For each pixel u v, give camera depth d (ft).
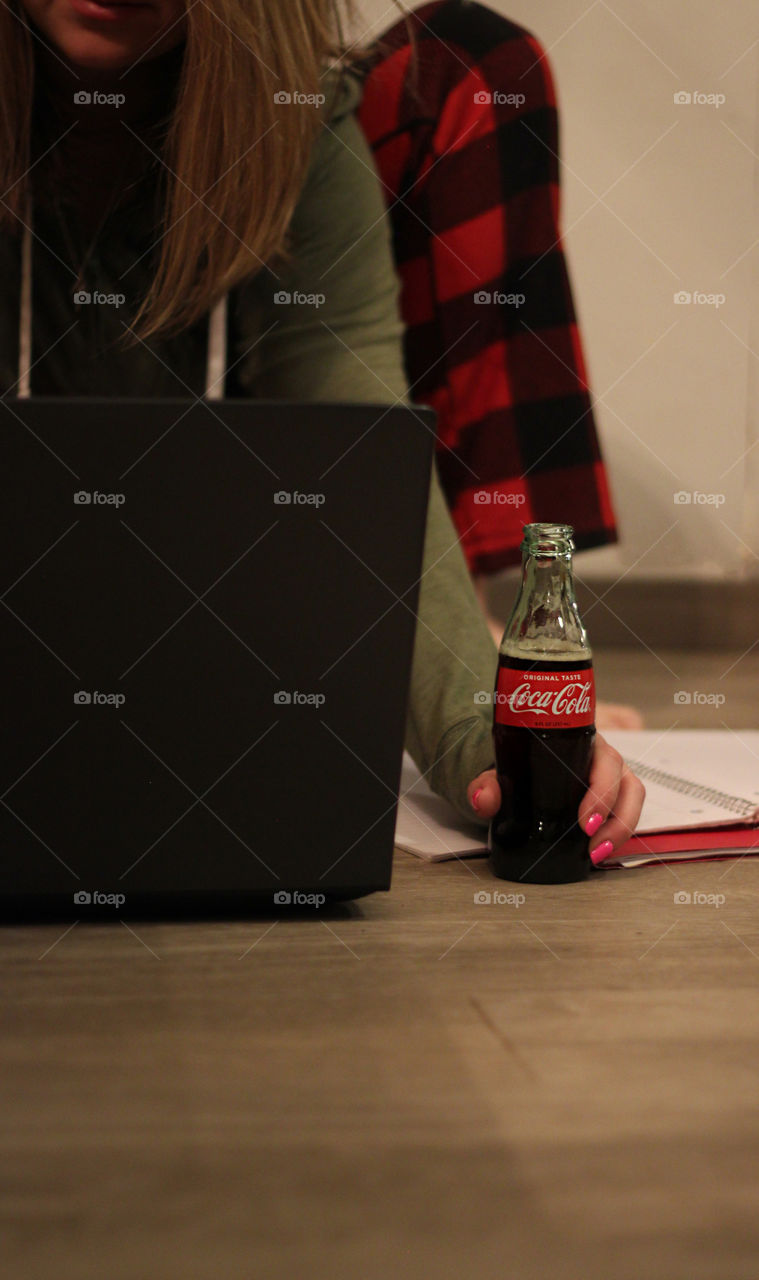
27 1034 1.93
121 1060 1.84
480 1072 1.82
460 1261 1.33
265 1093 1.73
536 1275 1.31
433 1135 1.61
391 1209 1.43
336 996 2.12
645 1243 1.37
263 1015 2.03
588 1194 1.47
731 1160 1.56
